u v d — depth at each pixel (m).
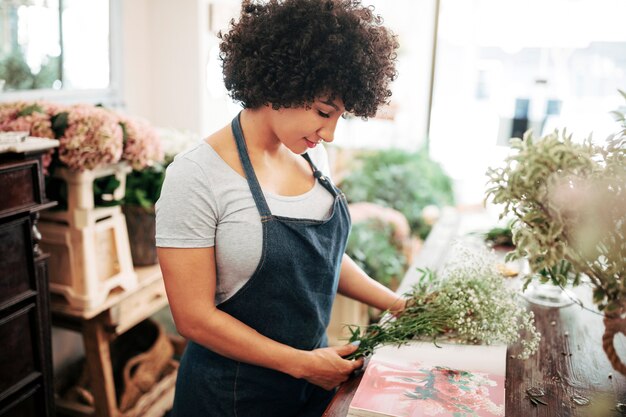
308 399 1.44
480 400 1.08
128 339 2.82
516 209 1.04
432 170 4.20
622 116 1.08
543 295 1.59
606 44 4.10
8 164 1.65
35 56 2.61
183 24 3.36
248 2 1.18
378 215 3.39
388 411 1.04
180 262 1.16
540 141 0.98
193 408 1.35
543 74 4.34
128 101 3.29
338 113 1.17
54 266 2.13
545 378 1.19
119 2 3.08
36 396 1.87
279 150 1.33
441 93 4.68
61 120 1.98
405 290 1.62
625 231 0.96
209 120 3.63
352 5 1.17
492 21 4.39
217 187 1.18
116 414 2.32
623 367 0.97
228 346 1.20
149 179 2.40
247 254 1.20
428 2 4.50
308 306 1.30
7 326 1.72
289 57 1.08
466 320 1.29
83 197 2.05
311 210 1.30
